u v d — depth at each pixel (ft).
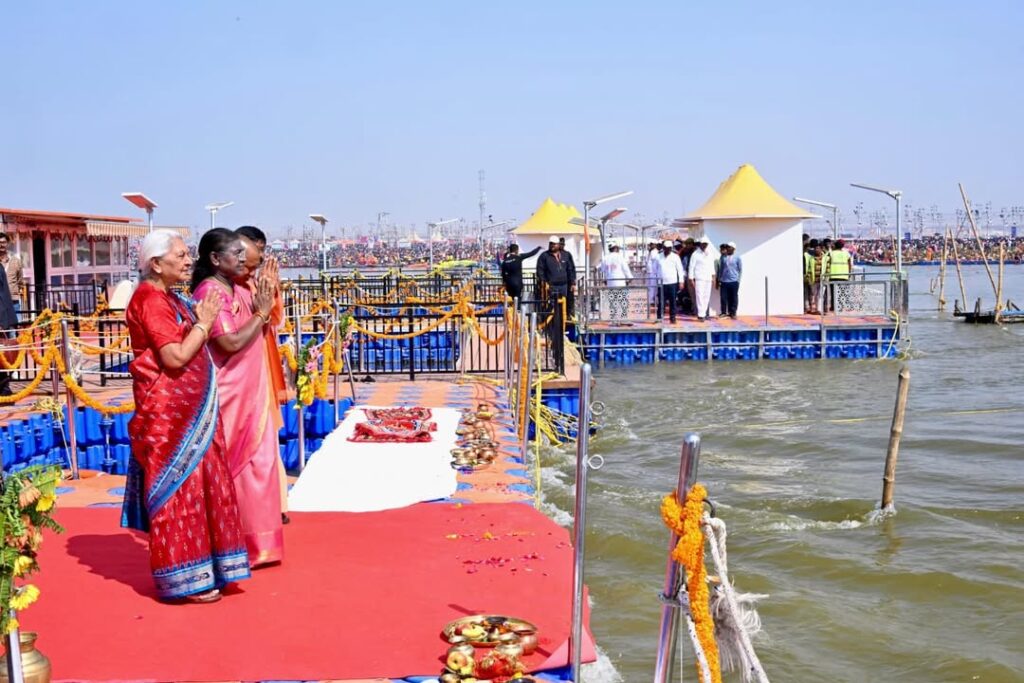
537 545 23.21
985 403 68.59
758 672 12.56
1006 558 36.35
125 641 17.44
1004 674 27.02
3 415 39.81
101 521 25.27
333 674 16.26
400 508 26.94
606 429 59.93
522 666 16.38
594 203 92.73
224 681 16.05
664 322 92.48
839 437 58.08
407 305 58.18
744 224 97.40
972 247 336.08
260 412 21.21
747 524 40.65
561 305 55.93
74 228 82.48
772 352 90.12
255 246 22.17
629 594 32.14
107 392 47.01
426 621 18.40
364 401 46.01
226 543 19.40
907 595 33.24
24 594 13.89
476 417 40.60
